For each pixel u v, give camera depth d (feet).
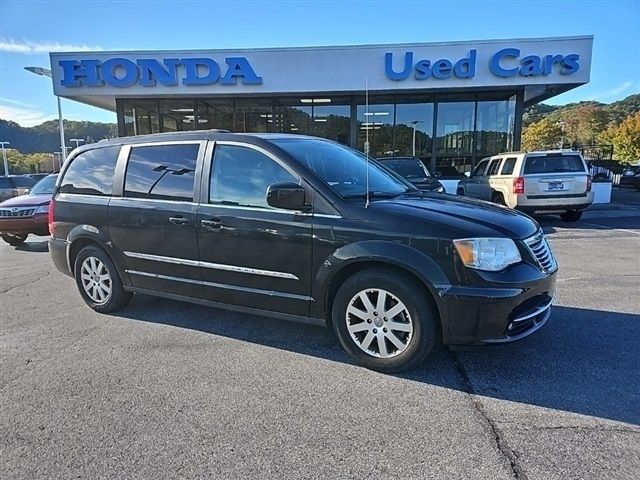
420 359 10.96
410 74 48.80
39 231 31.22
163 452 8.39
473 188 44.27
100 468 8.00
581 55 46.78
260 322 15.15
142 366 12.00
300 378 11.17
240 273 12.91
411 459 8.07
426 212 11.18
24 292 19.84
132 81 49.90
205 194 13.43
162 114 55.57
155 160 14.70
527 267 10.67
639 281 19.31
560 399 9.94
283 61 49.55
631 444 8.32
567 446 8.31
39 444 8.73
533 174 35.91
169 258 14.21
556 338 13.19
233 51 49.47
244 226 12.59
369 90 49.88
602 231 33.71
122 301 16.15
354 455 8.21
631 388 10.34
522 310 10.55
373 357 11.39
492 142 53.83
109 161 15.80
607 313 15.23
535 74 47.47
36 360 12.53
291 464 8.00
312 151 13.43
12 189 67.77
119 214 15.11
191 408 9.89
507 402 9.87
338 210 11.48
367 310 11.38
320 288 11.75
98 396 10.48
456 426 9.03
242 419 9.43
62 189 17.04
